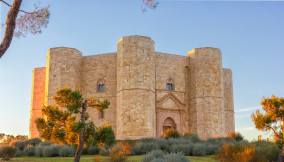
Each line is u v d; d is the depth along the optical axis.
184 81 56.75
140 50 51.66
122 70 51.69
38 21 15.55
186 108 55.88
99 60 56.06
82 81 56.34
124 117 50.00
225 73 63.38
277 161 27.03
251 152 25.56
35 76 65.06
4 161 30.16
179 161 23.45
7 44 12.89
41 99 63.44
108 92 54.44
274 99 29.23
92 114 54.22
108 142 24.42
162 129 53.25
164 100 54.12
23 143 46.16
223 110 55.81
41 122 24.62
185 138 43.88
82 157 33.03
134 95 50.19
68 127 23.27
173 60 56.50
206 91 54.91
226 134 60.38
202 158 30.91
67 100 24.08
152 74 52.50
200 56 56.28
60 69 54.50
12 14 13.12
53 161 29.47
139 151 37.12
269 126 29.34
